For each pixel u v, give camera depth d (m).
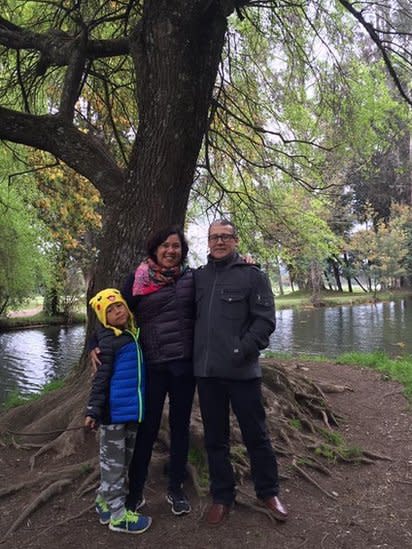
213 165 8.73
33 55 7.33
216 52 4.71
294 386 5.89
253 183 8.83
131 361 3.13
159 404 3.24
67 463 4.04
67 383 5.35
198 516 3.32
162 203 4.83
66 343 20.73
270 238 8.93
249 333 3.15
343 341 18.33
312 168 8.37
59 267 24.53
